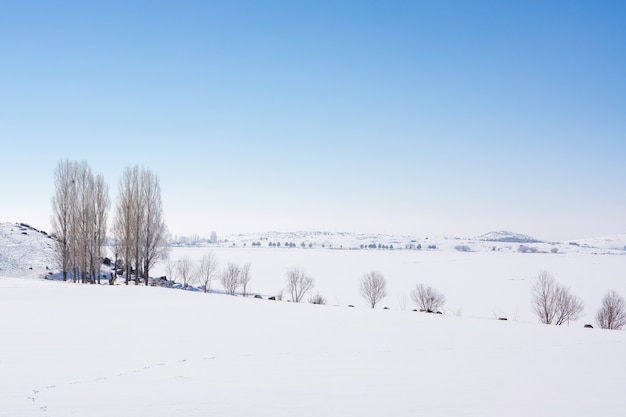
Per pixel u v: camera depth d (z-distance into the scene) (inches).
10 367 512.7
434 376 520.1
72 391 429.4
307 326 882.8
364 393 444.8
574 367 585.6
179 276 3063.5
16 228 3164.4
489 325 976.9
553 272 4018.2
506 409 406.0
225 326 848.9
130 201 2126.0
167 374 501.0
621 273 3912.4
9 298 1208.8
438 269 4370.1
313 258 5994.1
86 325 805.9
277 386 462.9
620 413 402.0
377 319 1026.7
